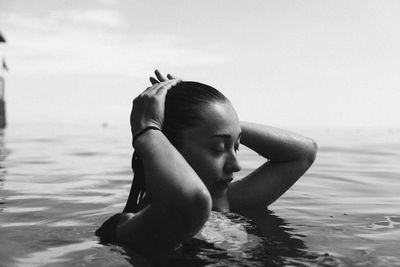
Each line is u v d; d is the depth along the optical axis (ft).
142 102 6.08
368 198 10.30
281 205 9.06
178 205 4.91
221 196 6.36
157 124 5.89
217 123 5.89
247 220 7.10
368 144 40.83
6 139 42.24
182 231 5.08
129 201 6.38
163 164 5.24
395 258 5.46
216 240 5.85
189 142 5.89
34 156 22.75
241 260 5.27
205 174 5.99
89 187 11.82
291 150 7.59
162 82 6.53
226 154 6.06
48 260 5.39
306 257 5.45
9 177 14.01
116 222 6.06
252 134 7.46
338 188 12.02
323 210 8.63
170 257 5.33
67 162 19.57
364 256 5.52
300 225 7.17
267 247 5.82
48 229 6.97
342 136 71.72
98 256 5.43
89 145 35.01
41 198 10.00
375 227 7.17
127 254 5.46
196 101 5.98
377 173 15.93
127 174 14.92
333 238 6.40
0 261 5.36
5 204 9.23
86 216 8.02
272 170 7.82
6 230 6.91
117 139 48.37
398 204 9.44
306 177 14.43
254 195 7.72
